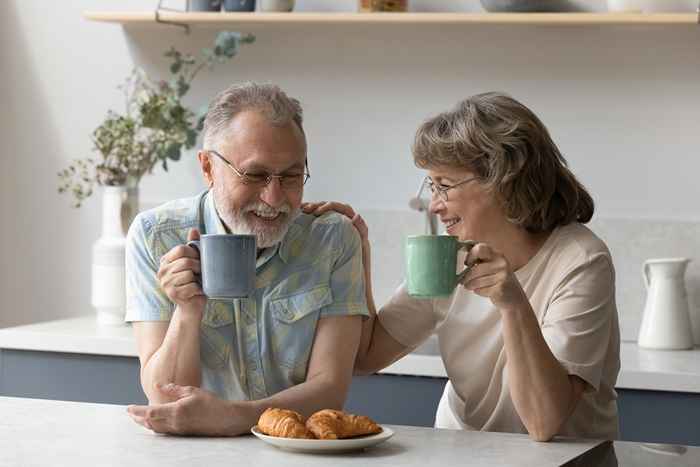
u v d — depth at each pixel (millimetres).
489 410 2352
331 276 2191
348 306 2176
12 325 4129
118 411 2029
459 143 2195
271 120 2006
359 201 3828
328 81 3838
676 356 3270
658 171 3625
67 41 4051
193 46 3945
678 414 2971
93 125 4035
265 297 2162
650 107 3625
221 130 2039
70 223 4066
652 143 3629
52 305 4098
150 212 2203
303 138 2057
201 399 1845
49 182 4082
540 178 2205
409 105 3783
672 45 3602
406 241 1860
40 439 1779
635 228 3627
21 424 1896
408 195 3789
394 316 2447
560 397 1944
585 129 3668
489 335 2318
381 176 3811
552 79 3684
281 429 1731
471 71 3738
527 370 1943
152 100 3672
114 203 3592
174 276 1968
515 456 1731
